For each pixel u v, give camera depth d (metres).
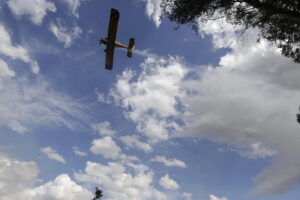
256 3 6.73
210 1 7.21
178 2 7.57
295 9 6.62
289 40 8.00
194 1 7.21
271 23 7.70
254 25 7.49
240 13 7.39
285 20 7.33
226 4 7.07
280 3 6.91
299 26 7.38
